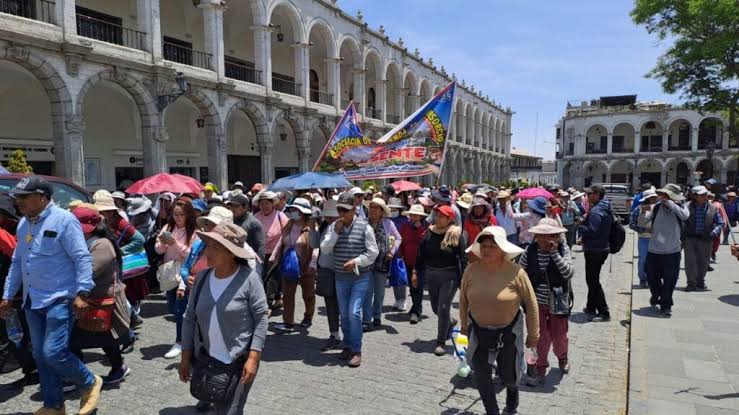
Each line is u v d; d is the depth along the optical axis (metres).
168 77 15.74
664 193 7.13
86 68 13.31
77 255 3.98
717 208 9.16
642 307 7.61
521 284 3.93
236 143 24.59
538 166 87.94
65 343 3.97
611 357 5.70
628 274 11.12
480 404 4.54
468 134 49.62
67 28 12.67
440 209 5.82
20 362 4.86
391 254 7.02
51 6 12.98
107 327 4.59
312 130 23.97
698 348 5.73
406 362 5.62
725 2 18.73
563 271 4.80
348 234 5.59
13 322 4.68
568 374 5.21
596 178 56.59
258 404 4.52
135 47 17.86
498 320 3.92
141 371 5.32
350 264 5.37
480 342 3.94
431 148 9.43
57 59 12.52
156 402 4.56
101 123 18.14
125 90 16.52
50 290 3.95
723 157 48.81
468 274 4.10
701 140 51.28
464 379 5.12
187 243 6.00
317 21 23.73
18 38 11.47
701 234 8.58
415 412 4.37
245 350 3.21
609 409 4.40
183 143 21.77
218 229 3.22
